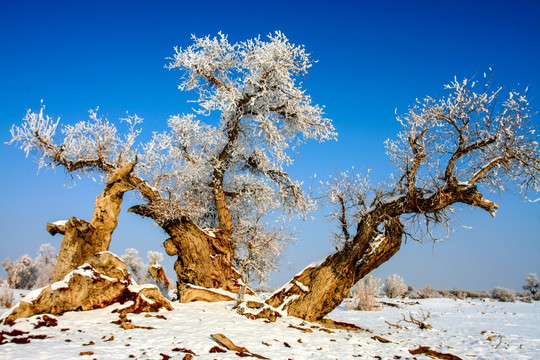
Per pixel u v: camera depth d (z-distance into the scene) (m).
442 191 13.78
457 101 13.73
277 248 22.45
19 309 11.08
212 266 18.00
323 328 13.55
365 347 11.22
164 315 12.92
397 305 30.91
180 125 23.22
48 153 17.98
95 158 19.30
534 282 44.72
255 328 12.05
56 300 12.09
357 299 28.31
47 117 17.47
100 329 10.83
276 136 20.14
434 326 17.98
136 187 17.34
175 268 18.44
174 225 17.86
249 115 20.67
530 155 13.61
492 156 14.02
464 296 43.50
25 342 9.13
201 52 18.83
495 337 13.96
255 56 18.83
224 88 19.05
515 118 13.34
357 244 14.99
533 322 19.88
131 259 30.00
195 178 20.78
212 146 21.86
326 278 15.10
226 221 19.89
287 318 14.30
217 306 15.51
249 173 22.70
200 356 8.45
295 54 19.28
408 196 14.50
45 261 36.44
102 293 13.32
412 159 14.34
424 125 14.13
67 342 9.26
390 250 15.23
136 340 9.70
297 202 22.19
